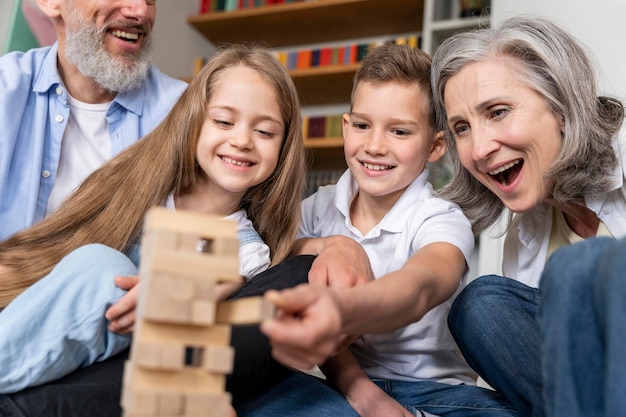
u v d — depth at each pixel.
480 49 1.05
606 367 0.50
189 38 3.25
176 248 0.51
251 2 3.20
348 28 3.12
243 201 1.23
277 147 1.16
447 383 1.16
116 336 0.83
